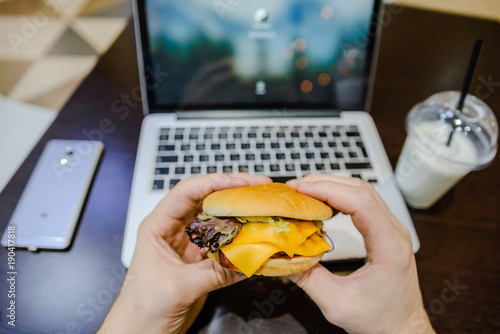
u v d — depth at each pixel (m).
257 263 0.29
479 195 0.41
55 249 0.35
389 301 0.28
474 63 0.33
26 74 0.99
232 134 0.44
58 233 0.35
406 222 0.37
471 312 0.32
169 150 0.42
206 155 0.42
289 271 0.30
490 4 0.76
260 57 0.43
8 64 1.01
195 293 0.29
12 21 1.14
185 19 0.41
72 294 0.33
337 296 0.29
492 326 0.32
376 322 0.28
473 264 0.35
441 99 0.39
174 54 0.43
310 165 0.42
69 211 0.37
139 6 0.40
